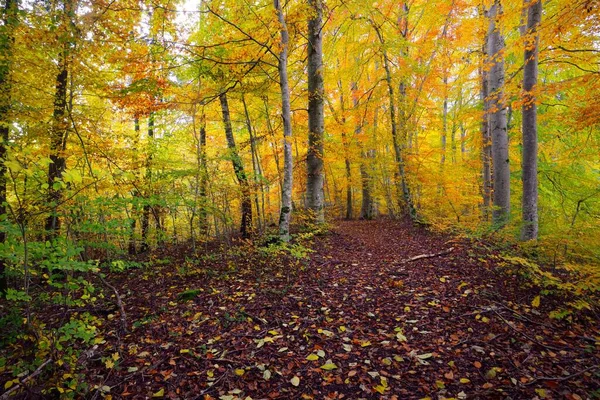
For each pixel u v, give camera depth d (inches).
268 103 444.5
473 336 145.2
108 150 294.4
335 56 613.6
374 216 724.7
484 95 443.5
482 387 113.0
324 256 290.2
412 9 511.5
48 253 129.5
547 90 240.7
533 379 113.6
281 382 122.1
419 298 188.5
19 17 214.8
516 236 285.1
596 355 124.6
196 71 339.0
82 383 116.9
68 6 219.0
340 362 133.0
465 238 318.3
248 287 215.2
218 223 427.2
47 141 244.2
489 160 468.1
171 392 117.2
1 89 216.1
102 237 237.8
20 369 115.6
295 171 531.2
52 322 177.2
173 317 177.0
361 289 207.9
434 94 608.1
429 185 513.7
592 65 293.3
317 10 365.4
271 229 405.7
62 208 162.9
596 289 152.8
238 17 296.5
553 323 150.0
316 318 170.9
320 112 376.8
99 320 175.9
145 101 296.5
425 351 137.4
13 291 118.0
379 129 596.4
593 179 367.9
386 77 496.7
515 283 193.3
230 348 144.8
